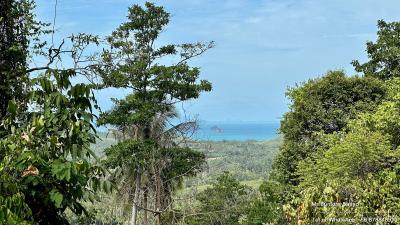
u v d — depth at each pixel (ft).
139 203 65.62
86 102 12.12
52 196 10.46
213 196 86.22
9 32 16.88
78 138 11.56
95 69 18.72
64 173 10.46
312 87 83.87
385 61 90.79
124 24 73.92
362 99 80.53
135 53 73.20
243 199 89.61
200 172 74.84
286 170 81.61
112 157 64.08
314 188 26.50
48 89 11.85
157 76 73.20
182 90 75.31
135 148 66.85
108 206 57.36
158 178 64.28
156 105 72.23
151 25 75.36
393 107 52.90
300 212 25.85
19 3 17.79
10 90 14.56
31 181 10.35
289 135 82.53
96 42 21.35
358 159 49.06
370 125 56.18
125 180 67.51
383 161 49.83
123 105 72.95
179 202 67.15
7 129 12.12
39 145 11.23
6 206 9.20
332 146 63.16
